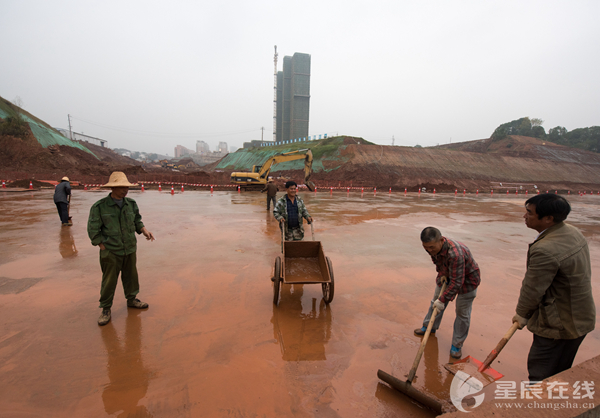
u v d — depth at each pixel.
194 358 3.15
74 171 35.53
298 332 3.71
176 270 5.76
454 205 19.48
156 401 2.55
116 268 3.77
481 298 4.90
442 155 51.91
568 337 2.20
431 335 3.73
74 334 3.53
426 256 7.14
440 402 2.44
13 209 12.43
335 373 2.97
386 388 2.78
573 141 99.06
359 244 8.13
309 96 144.00
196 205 15.41
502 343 2.55
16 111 47.25
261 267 6.07
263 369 3.00
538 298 2.24
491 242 8.89
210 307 4.31
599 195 42.59
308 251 4.80
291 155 27.61
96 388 2.68
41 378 2.78
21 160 35.59
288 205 5.11
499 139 89.62
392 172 43.38
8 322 3.74
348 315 4.20
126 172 36.19
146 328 3.71
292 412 2.47
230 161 73.81
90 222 3.58
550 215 2.24
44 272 5.46
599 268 6.69
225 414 2.43
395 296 4.88
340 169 43.22
